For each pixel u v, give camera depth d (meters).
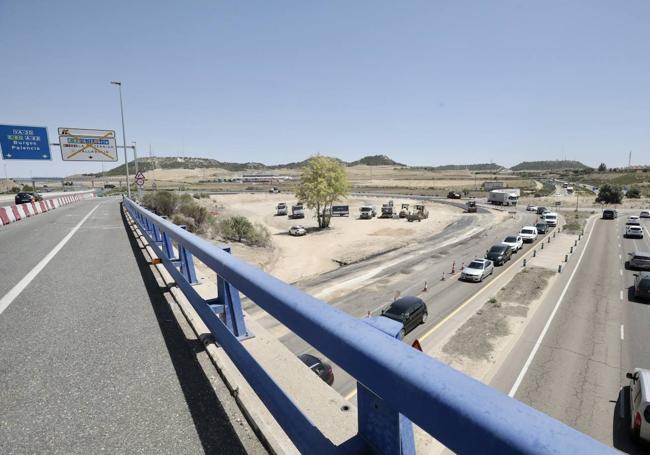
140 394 2.29
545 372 12.52
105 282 5.16
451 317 17.23
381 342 1.01
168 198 26.64
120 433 1.93
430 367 0.83
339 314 1.25
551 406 10.80
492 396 0.69
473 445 0.66
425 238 40.41
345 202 85.25
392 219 56.72
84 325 3.48
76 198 43.53
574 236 40.75
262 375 1.78
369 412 1.16
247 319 2.97
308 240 40.09
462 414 0.68
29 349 2.98
